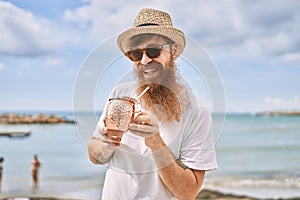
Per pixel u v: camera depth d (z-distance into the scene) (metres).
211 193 11.44
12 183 14.70
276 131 27.53
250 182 13.73
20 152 22.14
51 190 13.09
